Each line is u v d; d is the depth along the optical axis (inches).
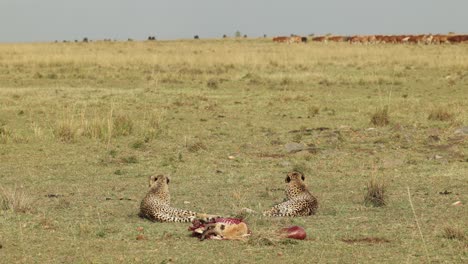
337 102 4003.4
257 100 4092.0
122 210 1684.3
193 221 1450.5
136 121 3201.3
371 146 2632.9
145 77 5472.4
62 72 5925.2
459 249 1312.7
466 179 2068.2
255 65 6525.6
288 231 1386.6
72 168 2282.2
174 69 6264.8
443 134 2839.6
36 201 1782.7
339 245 1343.5
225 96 4296.3
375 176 1919.3
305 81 5152.6
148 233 1432.1
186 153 2539.4
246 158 2445.9
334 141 2714.1
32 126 3085.6
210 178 2121.1
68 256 1277.1
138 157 2464.3
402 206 1715.1
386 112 3253.0
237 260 1250.6
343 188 1966.0
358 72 5876.0
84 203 1768.0
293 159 2434.8
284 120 3368.6
